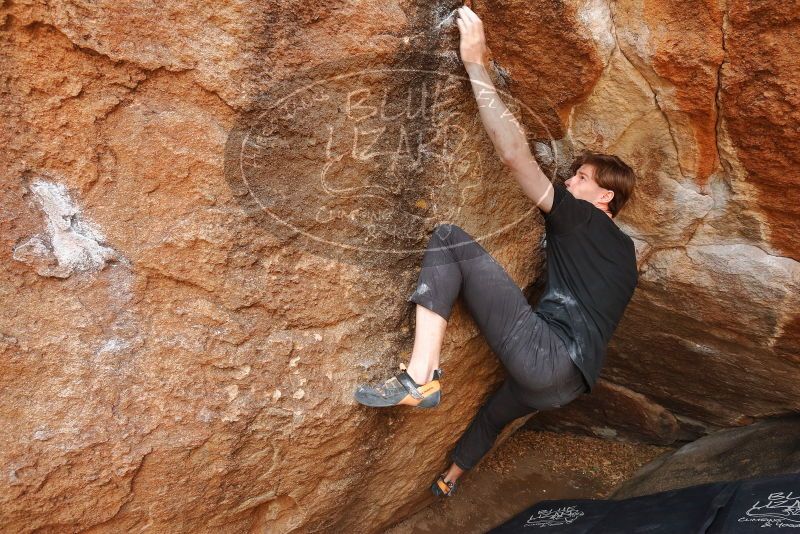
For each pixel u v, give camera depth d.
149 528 1.44
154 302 1.35
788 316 1.93
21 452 1.21
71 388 1.26
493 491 2.63
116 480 1.33
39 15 1.12
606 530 2.03
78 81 1.19
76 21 1.15
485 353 2.00
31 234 1.21
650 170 1.84
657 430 2.86
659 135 1.75
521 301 1.74
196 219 1.35
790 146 1.55
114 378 1.31
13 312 1.21
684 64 1.54
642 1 1.50
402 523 2.36
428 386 1.64
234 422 1.45
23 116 1.17
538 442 3.01
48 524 1.29
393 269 1.68
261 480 1.58
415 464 2.04
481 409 2.14
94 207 1.26
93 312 1.28
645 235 2.01
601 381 2.83
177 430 1.38
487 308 1.73
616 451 2.99
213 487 1.49
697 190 1.82
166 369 1.36
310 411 1.56
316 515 1.80
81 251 1.26
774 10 1.36
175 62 1.25
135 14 1.20
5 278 1.20
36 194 1.21
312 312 1.55
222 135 1.33
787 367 2.17
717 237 1.90
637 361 2.59
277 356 1.50
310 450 1.62
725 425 2.70
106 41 1.19
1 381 1.20
